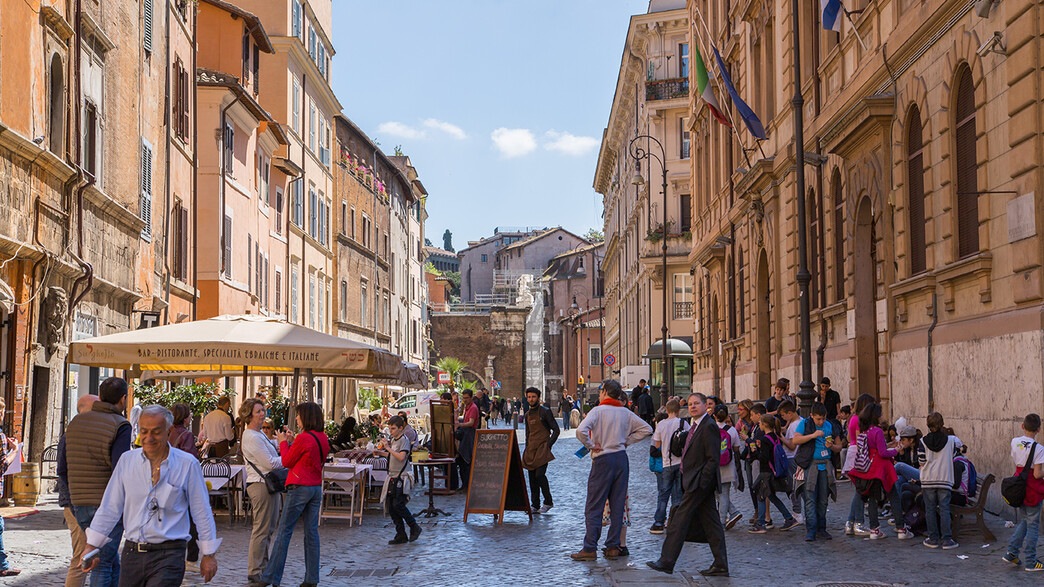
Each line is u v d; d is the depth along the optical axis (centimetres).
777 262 2845
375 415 2661
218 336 1550
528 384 11219
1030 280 1377
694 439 1170
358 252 6041
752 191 3041
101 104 2298
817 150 2447
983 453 1517
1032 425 1144
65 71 2045
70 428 938
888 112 1933
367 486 1891
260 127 3881
